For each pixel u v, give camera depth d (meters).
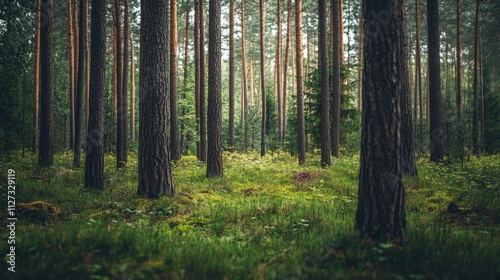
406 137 13.37
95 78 11.38
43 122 15.92
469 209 8.03
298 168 16.14
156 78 9.68
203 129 19.70
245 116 31.48
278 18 27.94
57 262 4.04
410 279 3.98
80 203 8.91
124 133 19.45
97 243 4.53
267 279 3.92
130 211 7.68
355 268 4.23
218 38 14.05
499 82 39.28
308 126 21.45
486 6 34.97
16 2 13.38
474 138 22.69
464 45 45.81
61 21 31.55
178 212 8.09
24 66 15.38
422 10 34.88
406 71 13.55
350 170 14.74
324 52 16.91
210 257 4.31
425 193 10.53
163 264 4.18
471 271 4.02
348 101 21.59
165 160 9.79
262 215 7.86
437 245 4.83
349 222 6.79
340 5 23.86
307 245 5.09
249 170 15.27
